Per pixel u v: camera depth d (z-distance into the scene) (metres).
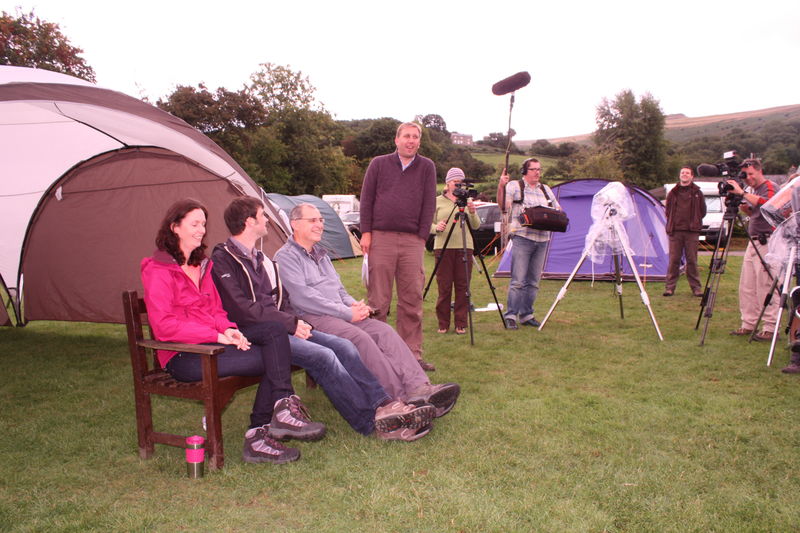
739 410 3.42
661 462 2.75
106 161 5.74
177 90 33.19
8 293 6.34
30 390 4.16
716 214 15.18
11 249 6.16
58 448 3.06
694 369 4.31
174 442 2.83
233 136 34.31
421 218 4.39
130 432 3.30
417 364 3.37
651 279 9.14
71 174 5.82
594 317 6.38
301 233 3.59
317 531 2.19
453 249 5.60
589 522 2.22
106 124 4.59
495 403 3.62
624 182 8.94
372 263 4.38
